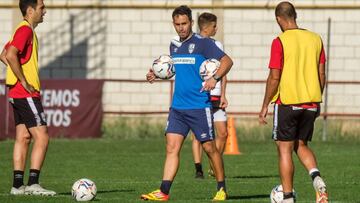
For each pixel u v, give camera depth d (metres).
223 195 33.94
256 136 72.62
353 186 40.12
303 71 31.23
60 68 79.44
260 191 38.12
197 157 44.00
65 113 69.25
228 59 33.09
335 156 57.41
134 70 79.19
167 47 79.12
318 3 78.00
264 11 78.31
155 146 64.81
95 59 79.25
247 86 77.56
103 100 76.81
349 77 77.69
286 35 31.42
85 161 53.47
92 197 32.47
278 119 31.23
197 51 33.38
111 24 79.25
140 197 34.53
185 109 33.38
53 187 39.81
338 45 77.81
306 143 32.03
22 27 34.03
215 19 43.03
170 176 33.41
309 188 39.44
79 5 79.25
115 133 72.25
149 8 79.06
